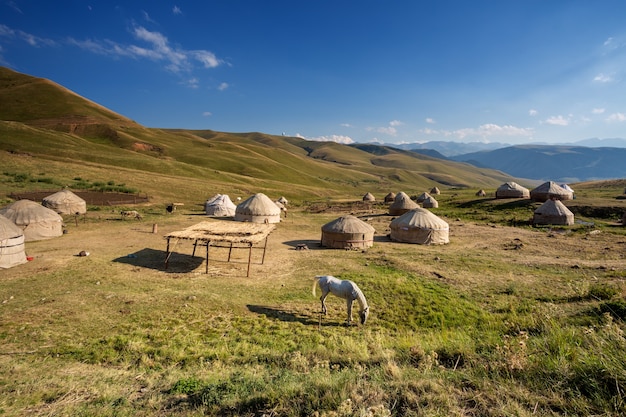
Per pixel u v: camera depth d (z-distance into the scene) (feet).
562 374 18.89
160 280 59.11
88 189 184.14
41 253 72.69
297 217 157.79
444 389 18.88
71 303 45.60
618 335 22.18
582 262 72.28
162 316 43.70
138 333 38.32
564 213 121.08
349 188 504.43
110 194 179.52
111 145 395.14
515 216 142.41
